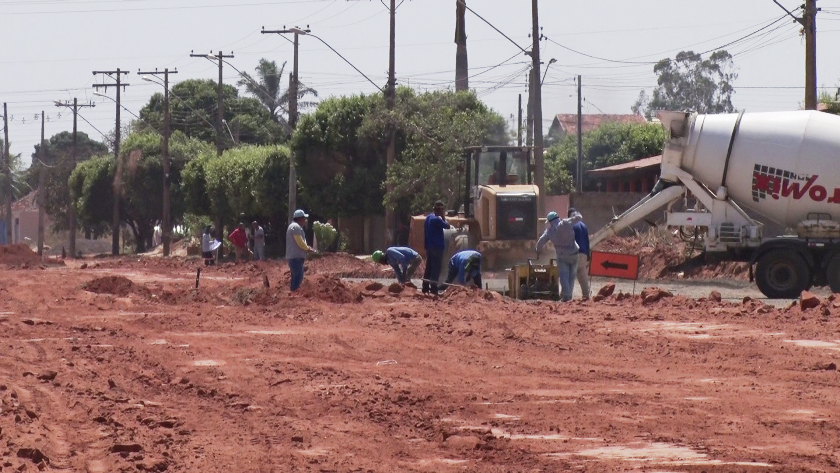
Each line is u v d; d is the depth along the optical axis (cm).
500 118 17300
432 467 3073
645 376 4794
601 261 8538
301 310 7644
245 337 6269
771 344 5700
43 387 4478
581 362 5247
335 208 19950
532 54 12569
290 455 3231
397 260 9119
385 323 6844
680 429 3603
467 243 10306
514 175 11088
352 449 3328
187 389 4491
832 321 6525
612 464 3092
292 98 18412
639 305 7775
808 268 9269
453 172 16162
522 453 3244
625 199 16512
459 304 7806
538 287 8594
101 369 5050
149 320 7162
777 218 9769
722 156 9856
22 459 3028
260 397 4294
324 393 4309
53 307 8238
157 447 3328
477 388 4472
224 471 3017
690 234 10562
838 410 3928
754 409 3950
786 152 9531
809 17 10875
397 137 19200
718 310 7288
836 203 9362
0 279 12044
